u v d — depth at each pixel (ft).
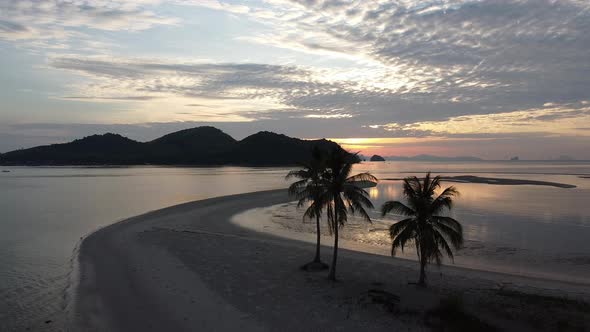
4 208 220.43
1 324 65.05
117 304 72.95
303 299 75.05
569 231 148.56
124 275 89.92
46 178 538.06
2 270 95.45
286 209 212.64
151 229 146.20
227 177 540.11
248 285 83.30
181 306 71.82
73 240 132.77
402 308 70.13
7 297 77.10
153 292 78.89
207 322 65.10
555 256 113.19
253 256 107.86
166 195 292.81
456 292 80.43
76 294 77.92
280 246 120.67
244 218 182.70
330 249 119.55
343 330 61.52
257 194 271.49
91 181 466.70
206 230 151.74
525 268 102.17
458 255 114.21
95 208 219.82
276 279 87.66
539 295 79.66
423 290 81.10
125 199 266.57
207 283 84.38
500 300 75.72
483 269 101.09
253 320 65.62
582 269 101.24
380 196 276.41
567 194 285.43
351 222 168.45
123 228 148.56
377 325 63.21
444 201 80.33
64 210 211.41
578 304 74.13
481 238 136.15
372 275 92.38
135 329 63.05
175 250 113.50
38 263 102.17
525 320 65.51
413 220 83.20
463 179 446.19
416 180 84.53
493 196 271.69
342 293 78.59
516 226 158.71
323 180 90.12
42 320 66.69
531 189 328.29
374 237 140.36
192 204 223.10
